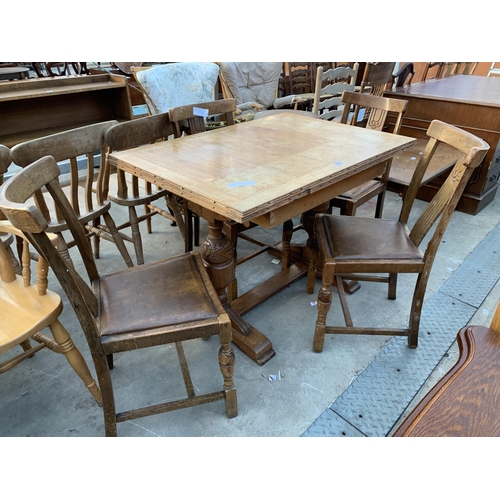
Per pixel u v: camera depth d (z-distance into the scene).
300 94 4.41
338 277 1.80
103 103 3.35
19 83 2.73
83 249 1.27
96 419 1.38
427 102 2.78
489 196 2.92
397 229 1.66
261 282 2.11
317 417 1.39
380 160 1.46
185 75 2.74
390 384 1.51
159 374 1.56
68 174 2.91
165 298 1.21
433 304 1.93
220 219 1.31
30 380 1.53
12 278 1.33
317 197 1.33
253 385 1.51
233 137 1.67
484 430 0.75
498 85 3.28
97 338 1.06
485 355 0.91
